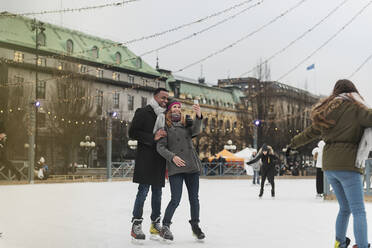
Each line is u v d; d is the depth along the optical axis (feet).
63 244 16.52
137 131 18.13
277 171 110.93
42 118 153.48
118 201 35.19
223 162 99.55
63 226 21.03
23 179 78.33
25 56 164.86
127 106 216.13
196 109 18.16
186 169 17.56
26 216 24.75
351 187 13.92
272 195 40.55
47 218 23.94
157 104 18.61
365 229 13.78
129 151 180.14
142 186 17.79
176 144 17.94
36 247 15.89
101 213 26.48
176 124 18.25
